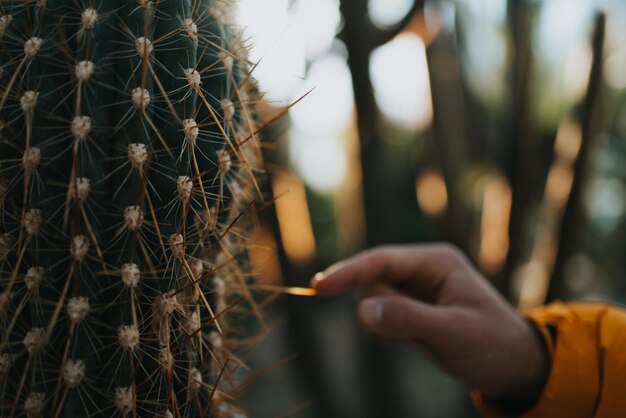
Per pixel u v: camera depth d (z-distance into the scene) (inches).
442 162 57.6
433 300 21.8
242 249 16.7
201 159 14.3
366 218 53.9
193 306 14.2
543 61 63.4
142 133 13.2
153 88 13.6
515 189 55.3
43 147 13.2
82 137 12.9
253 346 18.7
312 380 54.2
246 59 15.9
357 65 49.6
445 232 58.8
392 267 22.0
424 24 52.7
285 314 53.2
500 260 55.9
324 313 72.9
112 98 13.4
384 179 53.6
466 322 19.2
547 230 56.4
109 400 13.3
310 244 52.8
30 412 13.2
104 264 12.9
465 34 58.4
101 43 13.3
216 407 15.6
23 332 13.8
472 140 57.2
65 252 13.3
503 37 58.5
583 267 91.6
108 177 13.2
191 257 14.1
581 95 53.9
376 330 19.6
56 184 13.2
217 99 14.5
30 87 13.3
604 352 18.2
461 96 56.9
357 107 51.1
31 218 13.1
